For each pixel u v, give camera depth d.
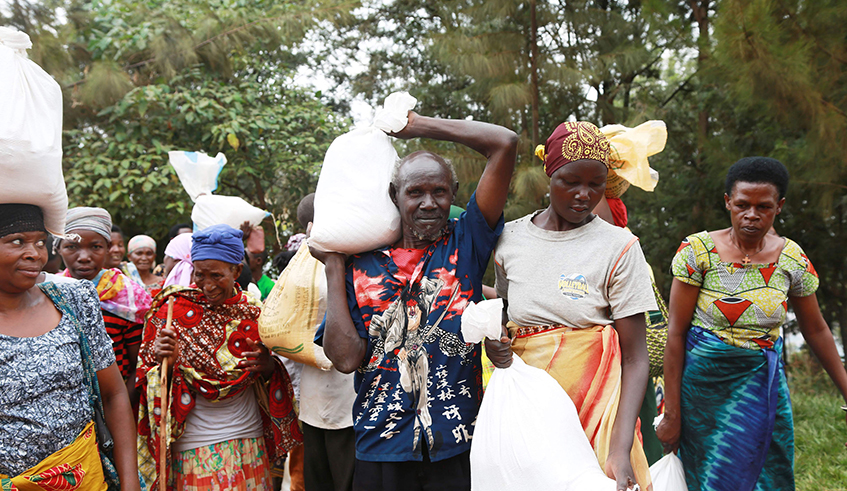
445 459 2.54
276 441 3.63
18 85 2.29
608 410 2.44
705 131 10.27
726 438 3.20
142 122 8.72
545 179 7.64
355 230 2.57
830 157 6.51
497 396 2.44
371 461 2.54
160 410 3.31
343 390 3.60
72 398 2.45
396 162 2.71
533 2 8.38
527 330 2.57
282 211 10.59
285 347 3.36
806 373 9.63
